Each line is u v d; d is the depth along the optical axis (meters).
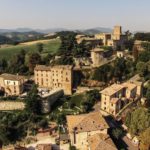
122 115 117.00
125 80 154.00
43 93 141.25
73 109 128.25
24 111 127.81
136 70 160.75
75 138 98.19
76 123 100.81
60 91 144.12
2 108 136.12
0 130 110.56
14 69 177.62
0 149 106.62
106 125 99.31
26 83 158.75
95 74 152.88
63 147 101.38
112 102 116.38
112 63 162.00
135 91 134.00
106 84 149.62
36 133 113.12
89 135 97.62
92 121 100.25
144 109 108.75
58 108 131.75
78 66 161.88
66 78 146.62
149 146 93.25
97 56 164.12
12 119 120.50
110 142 92.00
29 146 105.19
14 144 108.62
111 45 194.62
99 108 125.38
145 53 170.88
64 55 173.50
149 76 150.75
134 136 103.00
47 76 152.75
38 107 127.50
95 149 87.50
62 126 114.31
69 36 185.12
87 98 131.75
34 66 175.12
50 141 106.75
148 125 100.94
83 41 193.62
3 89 150.00
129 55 180.12
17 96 143.00
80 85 150.88
